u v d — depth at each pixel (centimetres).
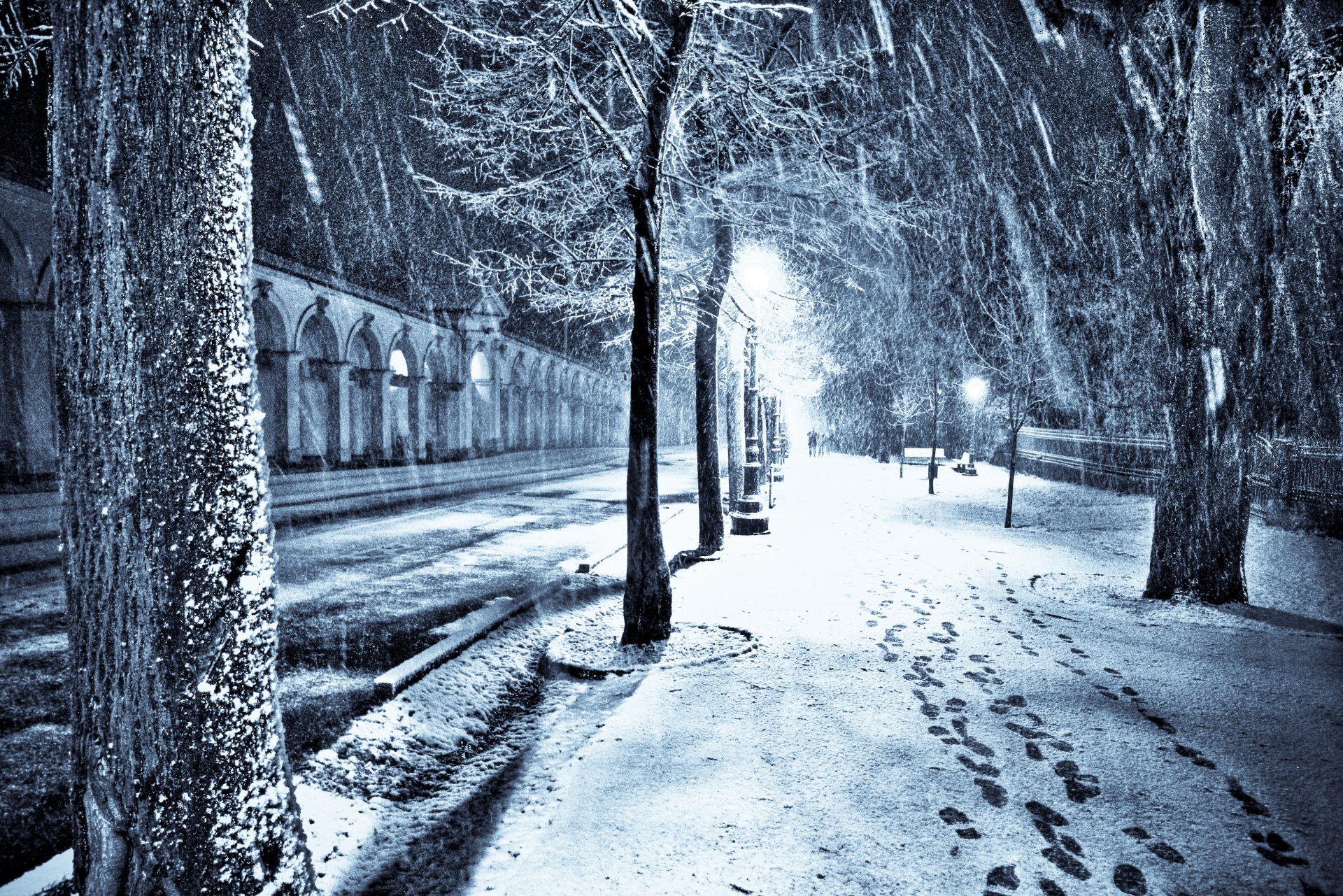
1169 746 399
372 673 541
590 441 7319
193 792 204
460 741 469
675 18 621
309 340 2944
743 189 1070
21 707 461
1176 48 748
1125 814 327
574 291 1031
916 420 4509
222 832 208
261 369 2659
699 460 1043
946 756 387
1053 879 277
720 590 811
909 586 840
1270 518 1277
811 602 749
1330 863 287
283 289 2656
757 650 583
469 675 557
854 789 351
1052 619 696
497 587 853
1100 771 369
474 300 4106
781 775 366
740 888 272
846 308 2898
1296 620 698
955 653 575
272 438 2673
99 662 201
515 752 438
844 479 2770
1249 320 751
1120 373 2342
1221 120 736
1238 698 475
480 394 4509
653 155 615
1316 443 1267
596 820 327
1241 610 731
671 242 1002
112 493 197
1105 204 2220
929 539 1252
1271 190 736
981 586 852
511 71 772
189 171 202
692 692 492
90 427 197
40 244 1944
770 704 464
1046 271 2825
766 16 991
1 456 1875
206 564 206
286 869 227
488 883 285
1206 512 761
